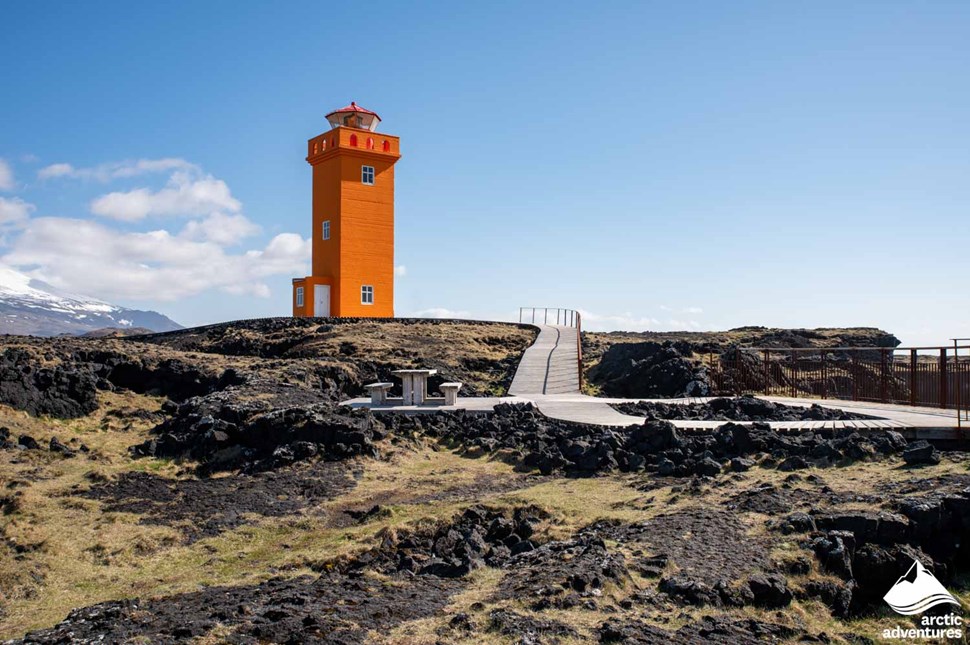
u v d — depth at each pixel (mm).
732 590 12375
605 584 12172
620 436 24203
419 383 32250
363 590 12531
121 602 11852
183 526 18594
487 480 22203
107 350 37781
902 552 14562
